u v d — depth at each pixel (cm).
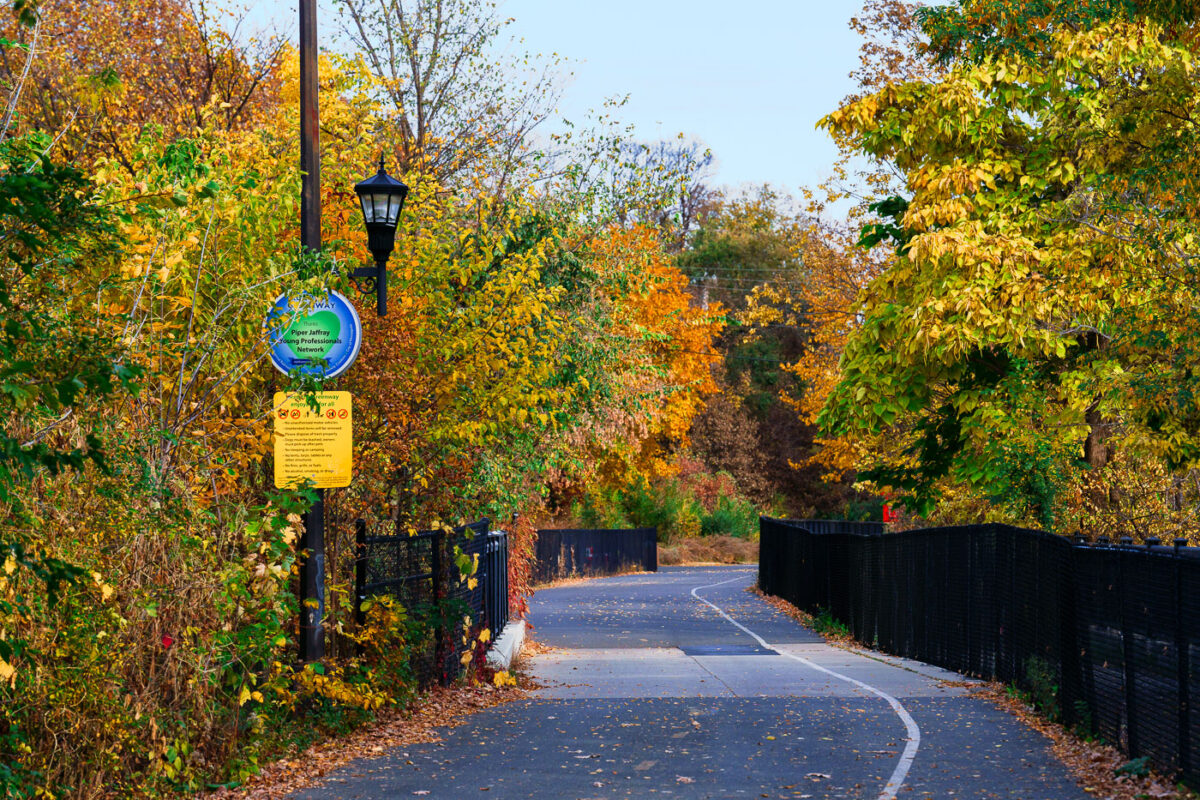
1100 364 2077
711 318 5722
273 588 1116
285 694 1221
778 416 9288
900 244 2681
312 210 1349
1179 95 1675
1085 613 1334
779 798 1028
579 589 5022
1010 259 2200
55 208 668
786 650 2605
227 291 1161
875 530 4847
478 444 1789
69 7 2450
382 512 1694
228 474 1177
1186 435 1788
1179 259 1593
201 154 1198
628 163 2622
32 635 875
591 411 2677
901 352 2384
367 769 1156
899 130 2477
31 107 2036
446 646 1683
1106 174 1842
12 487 714
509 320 1683
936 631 2197
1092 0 1766
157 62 2791
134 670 995
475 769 1156
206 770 1077
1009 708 1564
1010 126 2459
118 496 904
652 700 1648
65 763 897
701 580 5819
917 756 1220
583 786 1079
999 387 2341
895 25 4156
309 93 1355
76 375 638
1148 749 1118
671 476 7644
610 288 2608
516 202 2325
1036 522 2273
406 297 1614
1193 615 1001
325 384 1308
